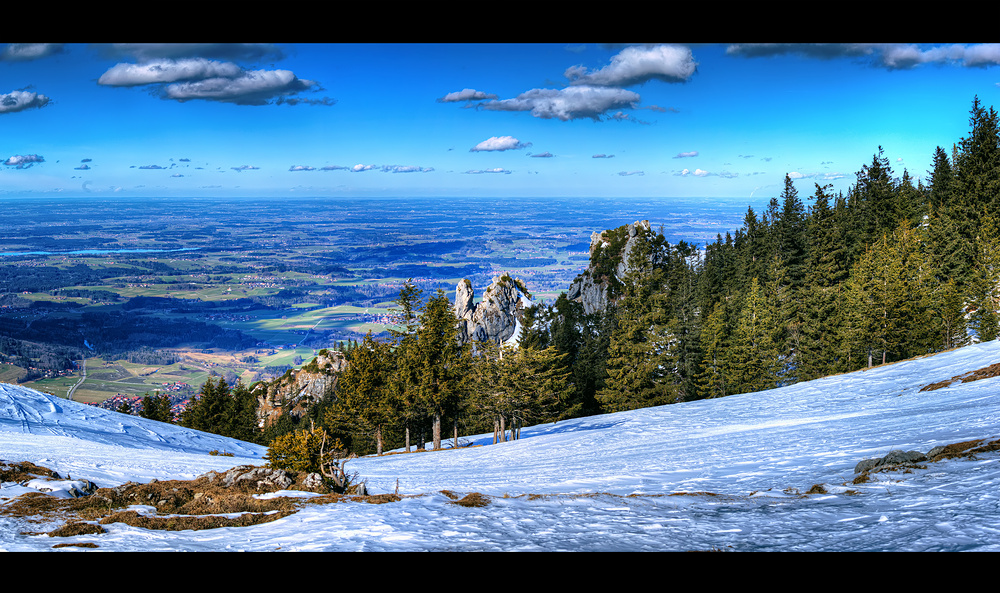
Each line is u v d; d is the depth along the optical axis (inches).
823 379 2204.7
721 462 903.7
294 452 723.4
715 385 3198.8
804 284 3533.5
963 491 438.0
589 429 1973.4
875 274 2827.3
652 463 991.0
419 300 2561.5
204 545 405.1
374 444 3363.7
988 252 2642.7
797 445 968.3
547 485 826.2
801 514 448.5
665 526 441.1
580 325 4724.4
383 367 2546.8
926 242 3331.7
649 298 3289.9
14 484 652.1
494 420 2389.3
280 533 442.9
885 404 1456.7
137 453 1326.3
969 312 2687.0
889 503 446.0
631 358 3095.5
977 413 940.0
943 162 4269.2
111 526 460.8
